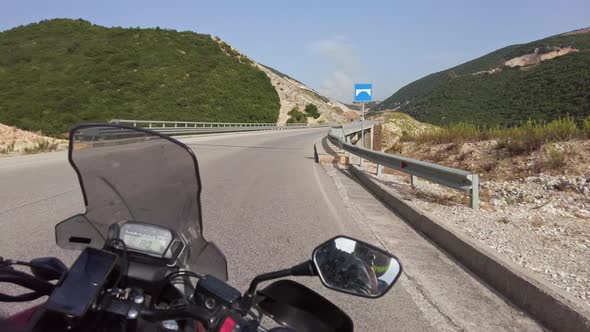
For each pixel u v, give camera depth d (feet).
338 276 7.22
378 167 47.98
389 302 16.29
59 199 30.58
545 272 18.72
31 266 7.96
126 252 7.54
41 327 6.47
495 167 47.24
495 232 25.30
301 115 296.92
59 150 66.85
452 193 39.09
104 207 8.55
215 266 8.70
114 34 304.50
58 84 221.25
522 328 14.70
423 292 17.31
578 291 16.61
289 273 7.30
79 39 292.40
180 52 289.33
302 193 37.86
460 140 61.98
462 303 16.48
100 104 201.98
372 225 27.81
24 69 243.81
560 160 42.14
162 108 207.41
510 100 191.11
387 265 7.31
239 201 33.06
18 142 68.95
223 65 291.58
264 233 24.50
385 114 155.12
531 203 34.71
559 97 149.79
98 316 6.56
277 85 336.70
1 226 23.30
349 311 15.42
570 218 29.40
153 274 7.27
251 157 66.33
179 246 7.75
